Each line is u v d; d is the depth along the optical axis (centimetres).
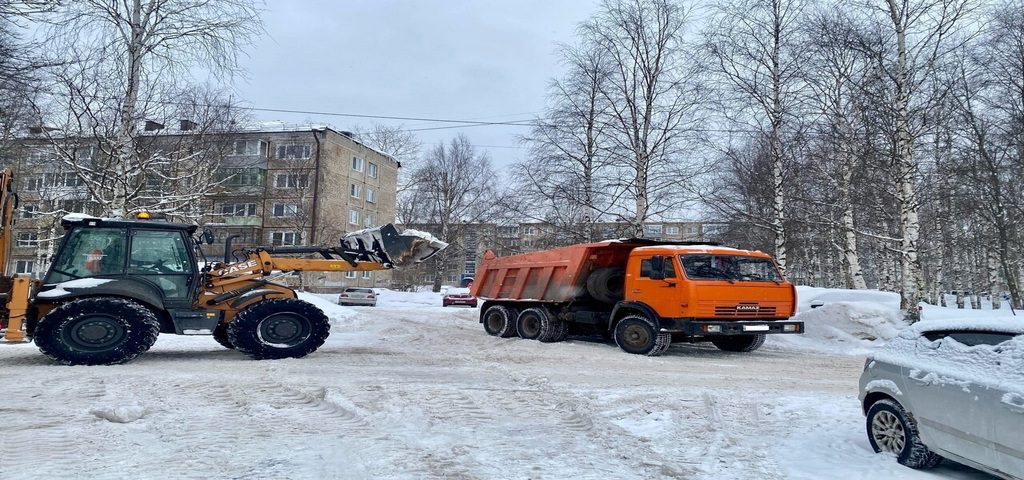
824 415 645
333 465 448
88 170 1562
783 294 1168
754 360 1116
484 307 1562
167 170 1898
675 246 1223
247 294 991
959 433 420
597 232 2131
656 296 1159
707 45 1838
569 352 1176
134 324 889
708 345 1394
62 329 859
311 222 4319
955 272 3331
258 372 841
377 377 826
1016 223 2042
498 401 689
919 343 488
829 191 1905
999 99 1591
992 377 407
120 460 450
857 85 1441
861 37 1405
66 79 1427
